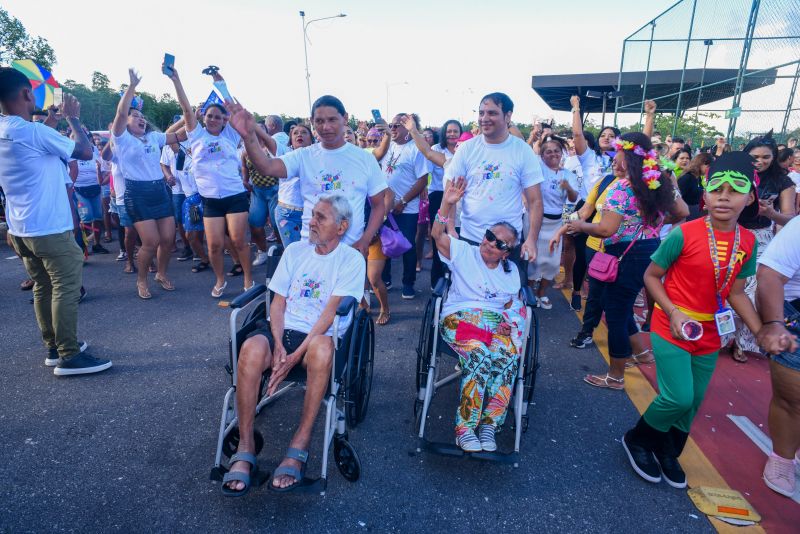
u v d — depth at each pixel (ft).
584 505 8.31
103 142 30.76
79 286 11.99
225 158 17.08
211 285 19.85
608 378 12.26
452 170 12.47
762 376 13.08
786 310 8.29
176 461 9.04
